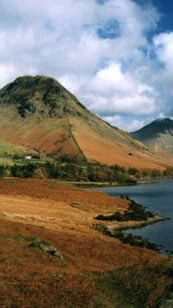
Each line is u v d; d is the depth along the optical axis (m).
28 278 27.50
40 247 40.38
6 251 36.84
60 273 29.67
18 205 85.31
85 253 47.38
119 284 26.39
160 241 69.25
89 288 25.45
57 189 117.38
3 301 23.14
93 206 102.81
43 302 23.36
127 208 107.25
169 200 144.12
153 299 24.17
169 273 26.42
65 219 76.50
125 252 51.44
